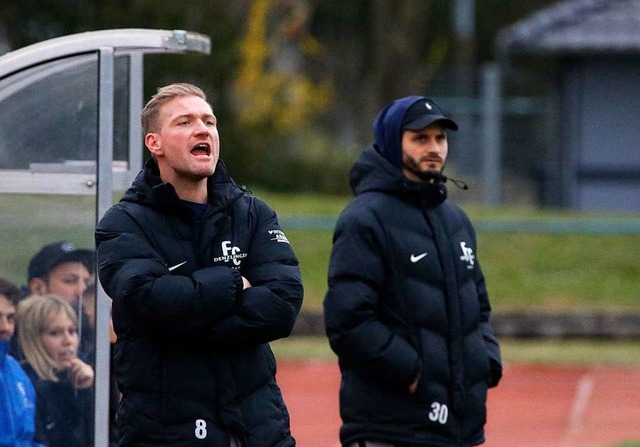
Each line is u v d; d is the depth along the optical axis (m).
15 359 22.38
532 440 41.12
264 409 18.12
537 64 118.44
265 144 96.06
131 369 17.84
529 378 52.91
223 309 17.58
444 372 22.56
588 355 58.22
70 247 22.55
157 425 17.75
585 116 92.81
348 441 22.84
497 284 66.50
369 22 140.50
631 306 64.19
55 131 22.48
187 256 18.11
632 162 92.44
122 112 23.19
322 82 125.81
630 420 44.53
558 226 72.00
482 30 152.12
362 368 22.53
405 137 23.34
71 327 22.48
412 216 23.00
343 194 97.06
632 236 71.44
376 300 22.59
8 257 22.50
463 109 97.00
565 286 66.19
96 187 22.36
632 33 91.12
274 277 18.33
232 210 18.64
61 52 22.11
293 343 61.47
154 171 18.47
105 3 74.06
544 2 151.25
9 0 72.88
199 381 17.78
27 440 22.19
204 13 80.56
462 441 22.80
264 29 100.12
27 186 22.48
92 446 22.34
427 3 132.50
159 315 17.44
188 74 78.19
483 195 91.88
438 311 22.66
